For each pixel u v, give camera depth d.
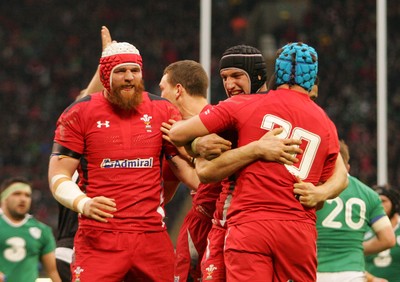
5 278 22.44
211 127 13.45
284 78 13.66
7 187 22.73
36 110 86.56
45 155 79.69
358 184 18.62
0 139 81.69
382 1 35.75
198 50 93.56
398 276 22.39
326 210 18.14
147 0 99.38
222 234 14.40
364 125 79.56
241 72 14.53
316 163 13.56
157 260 14.55
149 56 92.62
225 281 14.29
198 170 13.67
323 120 13.72
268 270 13.10
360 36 91.44
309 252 13.31
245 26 93.12
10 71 91.88
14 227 22.70
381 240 18.69
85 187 14.59
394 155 73.31
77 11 99.06
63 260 18.09
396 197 22.28
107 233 14.27
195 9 98.50
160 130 14.81
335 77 86.56
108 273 14.15
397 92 84.31
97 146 14.44
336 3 93.69
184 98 16.20
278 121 13.37
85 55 94.31
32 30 97.06
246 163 13.24
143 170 14.57
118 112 14.61
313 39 90.81
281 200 13.16
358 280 17.92
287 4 88.88
